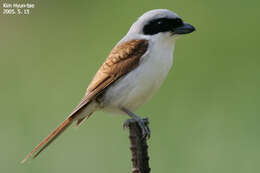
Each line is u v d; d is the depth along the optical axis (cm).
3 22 1594
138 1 1589
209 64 1384
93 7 1623
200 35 1484
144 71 919
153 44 930
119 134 1234
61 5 1642
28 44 1510
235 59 1394
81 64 1434
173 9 1567
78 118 951
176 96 1294
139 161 785
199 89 1317
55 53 1476
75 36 1535
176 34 942
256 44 1429
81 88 1352
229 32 1478
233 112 1223
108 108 953
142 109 1263
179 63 1397
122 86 923
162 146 1165
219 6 1557
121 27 1525
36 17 1602
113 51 947
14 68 1449
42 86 1369
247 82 1309
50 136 925
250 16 1509
